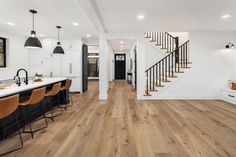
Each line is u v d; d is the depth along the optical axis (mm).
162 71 7258
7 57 6863
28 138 3146
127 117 4402
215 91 6715
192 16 4746
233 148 2727
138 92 6738
